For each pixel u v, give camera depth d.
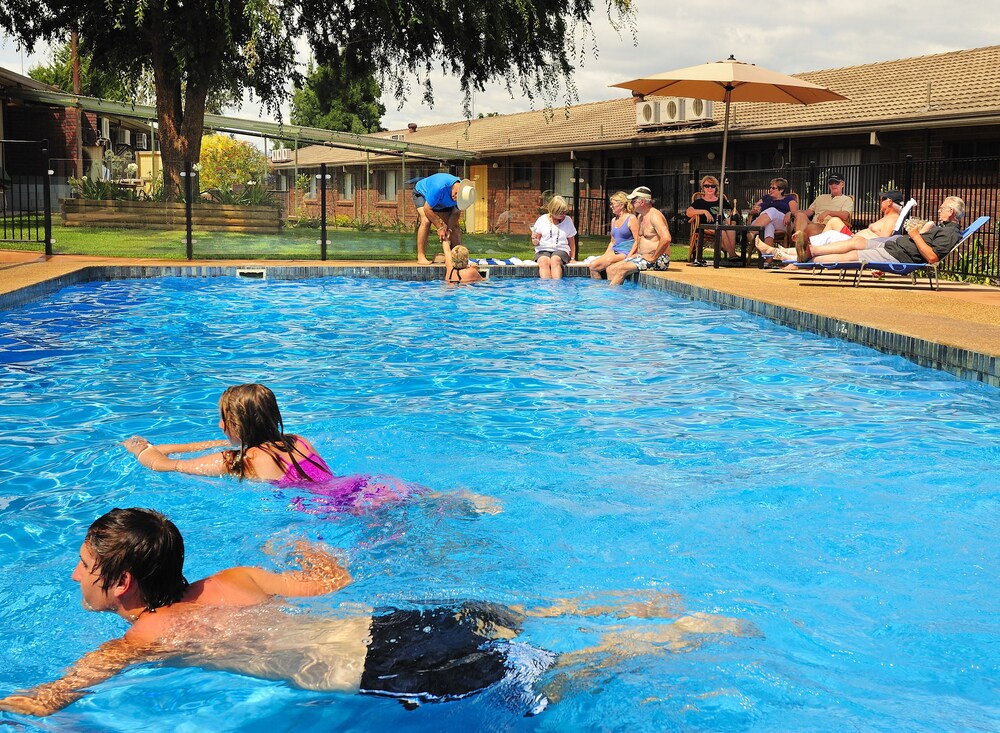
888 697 2.54
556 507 4.18
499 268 14.84
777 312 9.77
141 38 21.14
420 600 3.07
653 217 14.38
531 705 2.42
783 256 14.45
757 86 16.36
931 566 3.52
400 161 34.03
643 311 11.01
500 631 2.84
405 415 5.92
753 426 5.68
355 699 2.45
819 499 4.30
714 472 4.73
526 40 21.55
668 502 4.27
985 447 5.14
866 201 19.77
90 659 2.67
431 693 2.47
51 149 27.56
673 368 7.54
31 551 3.68
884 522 4.00
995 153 18.06
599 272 14.80
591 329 9.63
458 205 14.43
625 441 5.34
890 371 7.39
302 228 22.36
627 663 2.66
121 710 2.44
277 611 2.94
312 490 4.29
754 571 3.46
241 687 2.52
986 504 4.22
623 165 27.19
